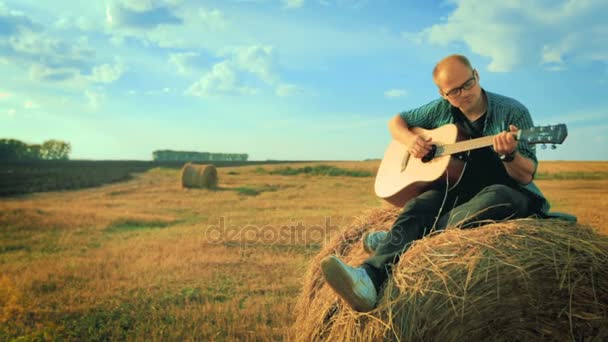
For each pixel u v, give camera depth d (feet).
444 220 9.05
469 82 8.89
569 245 7.56
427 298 7.74
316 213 38.19
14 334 13.20
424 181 9.95
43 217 37.47
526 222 8.10
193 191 66.85
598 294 7.36
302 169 117.08
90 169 149.18
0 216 36.65
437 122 10.65
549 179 65.26
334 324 8.77
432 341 7.72
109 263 21.86
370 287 8.04
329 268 7.73
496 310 7.57
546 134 7.57
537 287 7.50
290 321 13.60
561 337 7.45
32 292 17.02
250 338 12.49
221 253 23.34
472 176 9.64
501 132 8.64
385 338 7.91
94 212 41.22
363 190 63.87
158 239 28.22
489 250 7.72
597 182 58.95
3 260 22.93
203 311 14.52
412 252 8.31
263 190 67.10
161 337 12.48
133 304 15.56
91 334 13.06
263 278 18.47
